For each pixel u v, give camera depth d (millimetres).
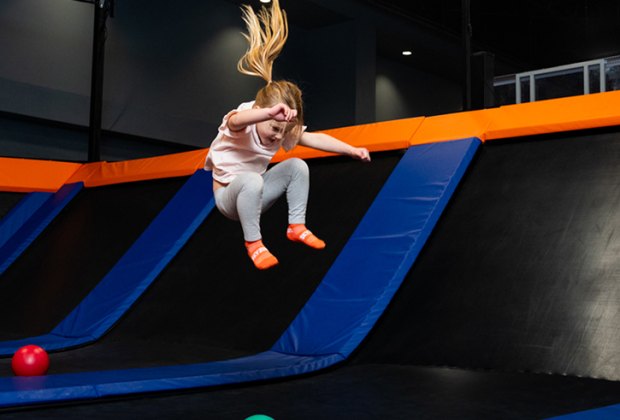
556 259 3713
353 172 5273
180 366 3393
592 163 4211
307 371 3367
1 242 6965
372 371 3420
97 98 8148
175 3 10922
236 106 11719
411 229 4277
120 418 2535
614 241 3637
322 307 4066
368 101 12141
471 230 4188
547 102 4664
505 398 2736
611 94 4430
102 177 7246
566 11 14344
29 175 7523
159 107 10703
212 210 5777
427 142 4984
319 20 12000
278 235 5059
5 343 4539
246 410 2666
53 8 9641
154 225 5879
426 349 3561
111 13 8180
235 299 4672
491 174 4547
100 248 6156
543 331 3363
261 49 2740
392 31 12594
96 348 4465
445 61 14086
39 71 9477
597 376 3031
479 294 3744
